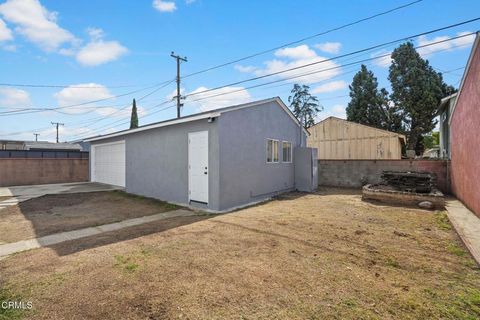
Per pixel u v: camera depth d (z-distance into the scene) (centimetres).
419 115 2286
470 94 721
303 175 1218
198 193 855
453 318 257
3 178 1458
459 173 906
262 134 998
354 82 2694
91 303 288
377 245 468
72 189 1303
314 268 371
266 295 299
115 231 582
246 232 550
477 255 411
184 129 904
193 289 314
